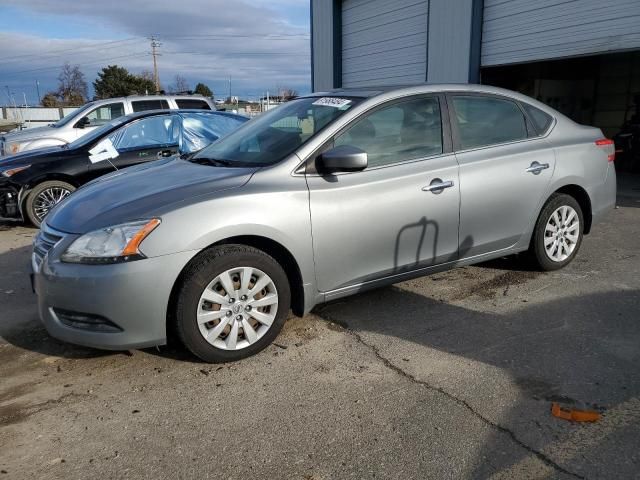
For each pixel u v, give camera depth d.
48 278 2.98
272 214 3.19
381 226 3.60
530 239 4.51
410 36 12.59
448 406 2.76
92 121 10.84
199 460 2.41
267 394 2.92
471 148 4.06
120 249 2.88
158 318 2.97
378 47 13.80
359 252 3.56
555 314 3.84
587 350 3.30
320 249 3.40
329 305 4.11
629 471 2.26
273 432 2.59
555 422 2.60
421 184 3.73
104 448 2.51
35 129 10.96
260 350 3.35
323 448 2.46
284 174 3.33
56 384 3.09
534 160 4.32
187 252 2.97
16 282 4.96
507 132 4.31
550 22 9.25
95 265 2.89
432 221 3.81
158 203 3.07
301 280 3.39
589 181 4.70
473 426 2.59
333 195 3.41
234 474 2.31
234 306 3.18
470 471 2.28
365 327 3.72
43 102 62.56
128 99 11.29
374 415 2.70
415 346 3.42
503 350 3.34
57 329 3.05
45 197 7.23
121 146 7.53
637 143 11.88
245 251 3.17
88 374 3.19
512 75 12.71
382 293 4.32
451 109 4.02
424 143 3.86
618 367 3.09
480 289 4.36
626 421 2.59
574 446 2.42
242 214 3.10
